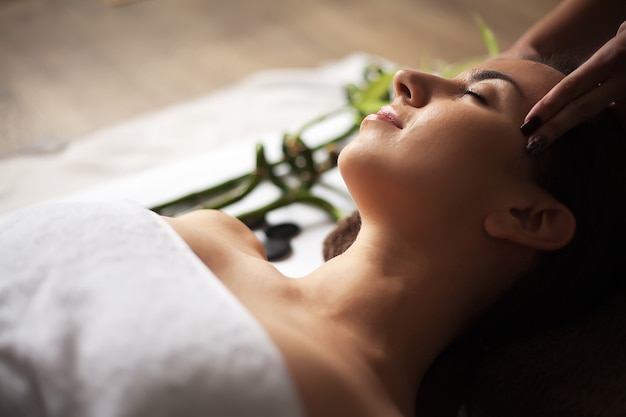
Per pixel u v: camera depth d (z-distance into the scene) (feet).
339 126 6.00
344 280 2.99
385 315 2.94
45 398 2.32
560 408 2.89
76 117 7.26
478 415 3.10
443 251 3.01
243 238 3.32
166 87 7.77
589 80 2.88
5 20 9.32
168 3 9.66
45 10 9.54
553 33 4.25
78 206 2.90
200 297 2.48
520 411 2.98
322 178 5.15
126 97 7.60
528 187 2.99
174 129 6.54
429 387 3.17
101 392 2.26
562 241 2.97
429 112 3.06
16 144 6.82
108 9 9.55
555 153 3.03
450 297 3.05
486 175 2.97
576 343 3.04
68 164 6.12
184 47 8.57
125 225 2.78
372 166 3.02
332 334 2.81
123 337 2.33
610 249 3.10
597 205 3.06
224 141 6.35
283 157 5.09
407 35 8.53
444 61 7.94
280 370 2.33
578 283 3.10
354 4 9.33
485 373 3.10
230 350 2.34
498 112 3.07
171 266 2.62
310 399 2.47
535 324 3.21
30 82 7.91
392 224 3.03
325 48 8.39
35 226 2.77
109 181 5.91
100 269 2.55
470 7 9.00
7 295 2.54
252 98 6.92
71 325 2.41
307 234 4.52
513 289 3.12
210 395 2.27
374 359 2.83
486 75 3.20
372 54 8.20
